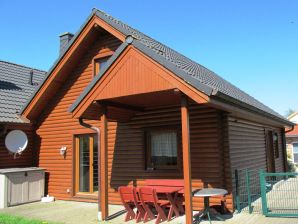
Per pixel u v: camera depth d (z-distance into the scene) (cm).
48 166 1399
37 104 1380
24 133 1378
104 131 978
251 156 1293
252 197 1225
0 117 1292
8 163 1345
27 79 1719
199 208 1045
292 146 3012
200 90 800
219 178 1023
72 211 1115
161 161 1147
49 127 1416
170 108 1127
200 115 1071
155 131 1155
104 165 977
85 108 970
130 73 902
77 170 1345
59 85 1391
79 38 1299
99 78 948
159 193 977
